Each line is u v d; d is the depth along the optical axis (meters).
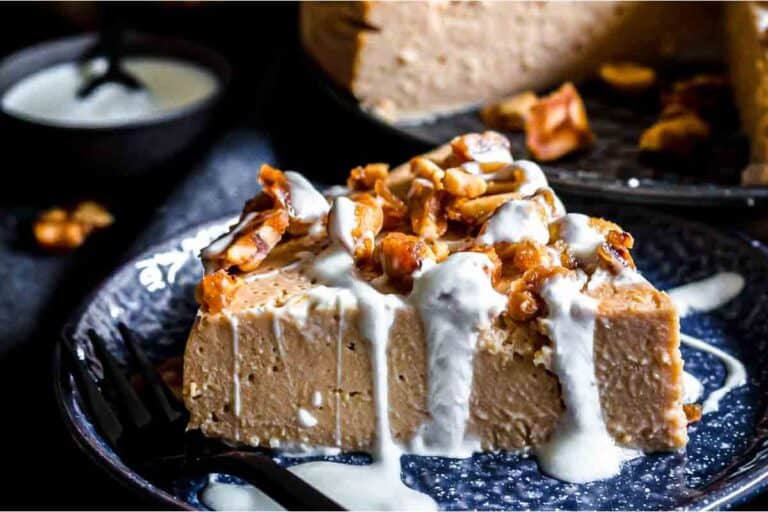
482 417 0.47
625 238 0.48
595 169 0.62
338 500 0.46
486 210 0.49
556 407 0.47
